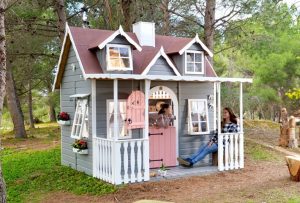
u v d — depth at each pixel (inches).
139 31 451.2
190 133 441.4
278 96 1089.4
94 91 395.5
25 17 589.9
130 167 379.2
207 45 612.7
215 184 372.5
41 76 866.8
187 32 703.7
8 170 477.1
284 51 1000.2
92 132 400.2
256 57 1051.3
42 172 451.8
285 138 592.1
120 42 400.2
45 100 1309.1
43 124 1241.4
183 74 434.6
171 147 434.9
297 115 884.0
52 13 697.0
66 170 448.1
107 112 402.0
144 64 417.1
